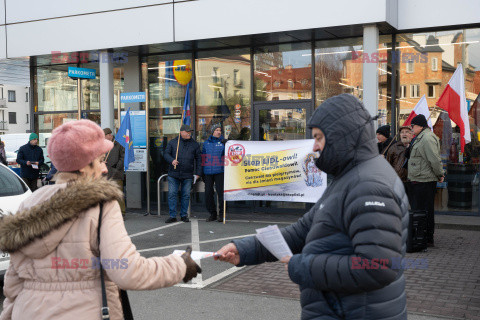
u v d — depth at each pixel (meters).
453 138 9.24
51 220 1.87
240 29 9.33
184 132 9.50
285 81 10.19
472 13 8.53
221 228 8.84
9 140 20.34
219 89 10.77
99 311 1.95
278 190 8.98
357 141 1.98
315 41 9.88
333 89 9.80
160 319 4.45
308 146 8.80
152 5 10.04
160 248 7.30
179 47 10.61
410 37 9.31
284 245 2.07
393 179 1.94
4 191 5.71
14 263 2.03
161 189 11.47
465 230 8.36
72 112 12.83
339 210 1.93
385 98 9.54
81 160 2.07
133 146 10.62
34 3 11.23
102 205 1.98
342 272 1.81
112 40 10.50
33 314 1.92
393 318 1.90
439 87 9.22
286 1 8.91
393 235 1.80
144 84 11.50
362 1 8.34
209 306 4.77
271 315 4.49
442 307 4.59
